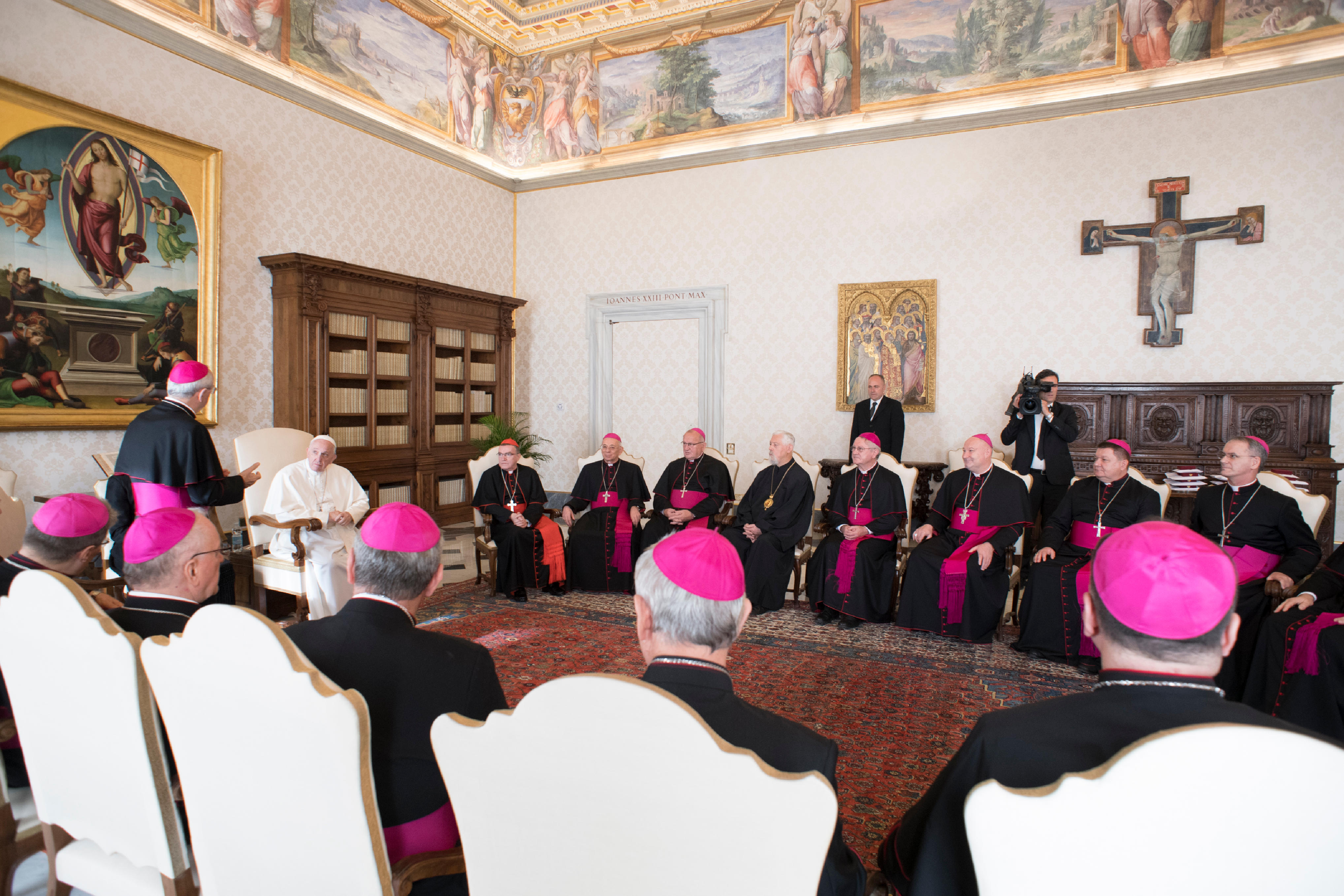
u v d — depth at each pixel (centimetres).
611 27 934
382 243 816
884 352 820
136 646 154
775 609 552
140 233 585
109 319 567
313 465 490
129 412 580
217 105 648
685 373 932
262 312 691
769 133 875
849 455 834
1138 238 716
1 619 170
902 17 802
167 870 161
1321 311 664
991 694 376
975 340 785
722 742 101
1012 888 104
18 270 516
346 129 772
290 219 715
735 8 873
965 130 780
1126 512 452
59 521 244
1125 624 130
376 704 157
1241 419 664
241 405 672
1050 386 619
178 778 196
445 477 876
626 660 421
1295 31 667
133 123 568
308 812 132
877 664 423
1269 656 346
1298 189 668
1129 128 721
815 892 102
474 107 949
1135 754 96
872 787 278
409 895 155
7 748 207
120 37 576
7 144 506
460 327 884
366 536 172
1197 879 97
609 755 105
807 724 337
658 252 934
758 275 880
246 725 133
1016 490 493
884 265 820
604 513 618
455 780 117
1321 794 92
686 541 147
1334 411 661
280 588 470
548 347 1009
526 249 1016
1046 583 439
